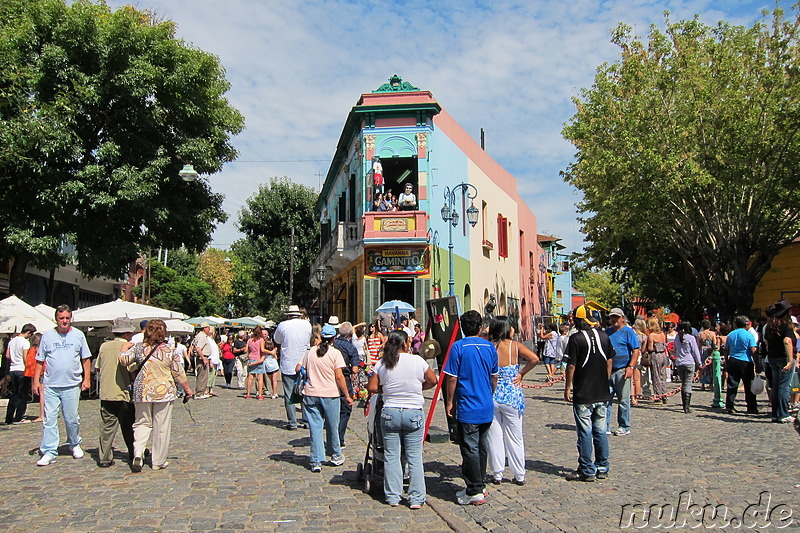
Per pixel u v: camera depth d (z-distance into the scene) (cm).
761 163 2111
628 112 2181
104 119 1908
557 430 1077
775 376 1163
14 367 1245
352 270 2592
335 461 822
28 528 558
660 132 2122
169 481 736
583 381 720
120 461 854
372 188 2312
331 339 816
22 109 1571
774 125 2066
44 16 1789
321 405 804
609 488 681
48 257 1830
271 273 4559
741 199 2186
